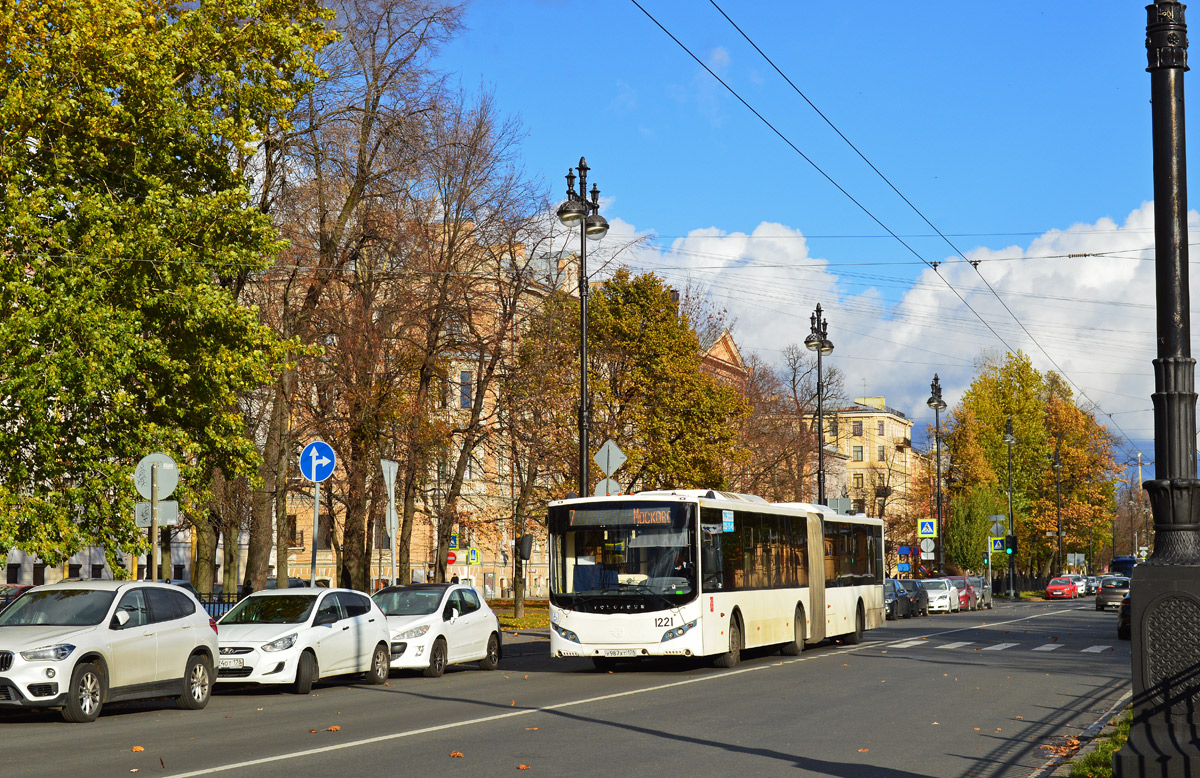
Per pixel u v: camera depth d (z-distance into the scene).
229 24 22.62
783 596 26.66
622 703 16.80
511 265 37.88
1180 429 9.13
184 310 20.64
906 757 11.92
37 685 14.66
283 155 31.75
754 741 12.89
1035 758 11.98
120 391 20.25
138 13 20.80
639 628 22.25
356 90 32.91
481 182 36.09
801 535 28.33
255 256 21.77
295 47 22.52
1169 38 9.28
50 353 19.47
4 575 49.91
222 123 21.64
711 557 22.50
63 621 15.78
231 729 14.16
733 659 23.72
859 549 32.69
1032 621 46.94
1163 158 9.27
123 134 20.64
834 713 15.62
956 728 14.28
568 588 22.81
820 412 44.03
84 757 11.72
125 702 16.33
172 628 16.70
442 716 15.33
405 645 22.11
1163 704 8.86
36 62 19.67
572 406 41.44
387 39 33.59
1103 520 98.38
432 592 23.45
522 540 23.47
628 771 10.82
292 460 35.91
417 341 35.34
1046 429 96.12
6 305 19.59
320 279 33.44
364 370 34.00
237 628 19.17
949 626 42.81
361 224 34.06
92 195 20.19
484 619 24.36
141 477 18.88
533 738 13.01
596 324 44.50
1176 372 9.17
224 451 22.44
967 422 89.56
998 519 77.69
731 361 60.62
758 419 58.75
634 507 22.78
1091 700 17.81
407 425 34.97
